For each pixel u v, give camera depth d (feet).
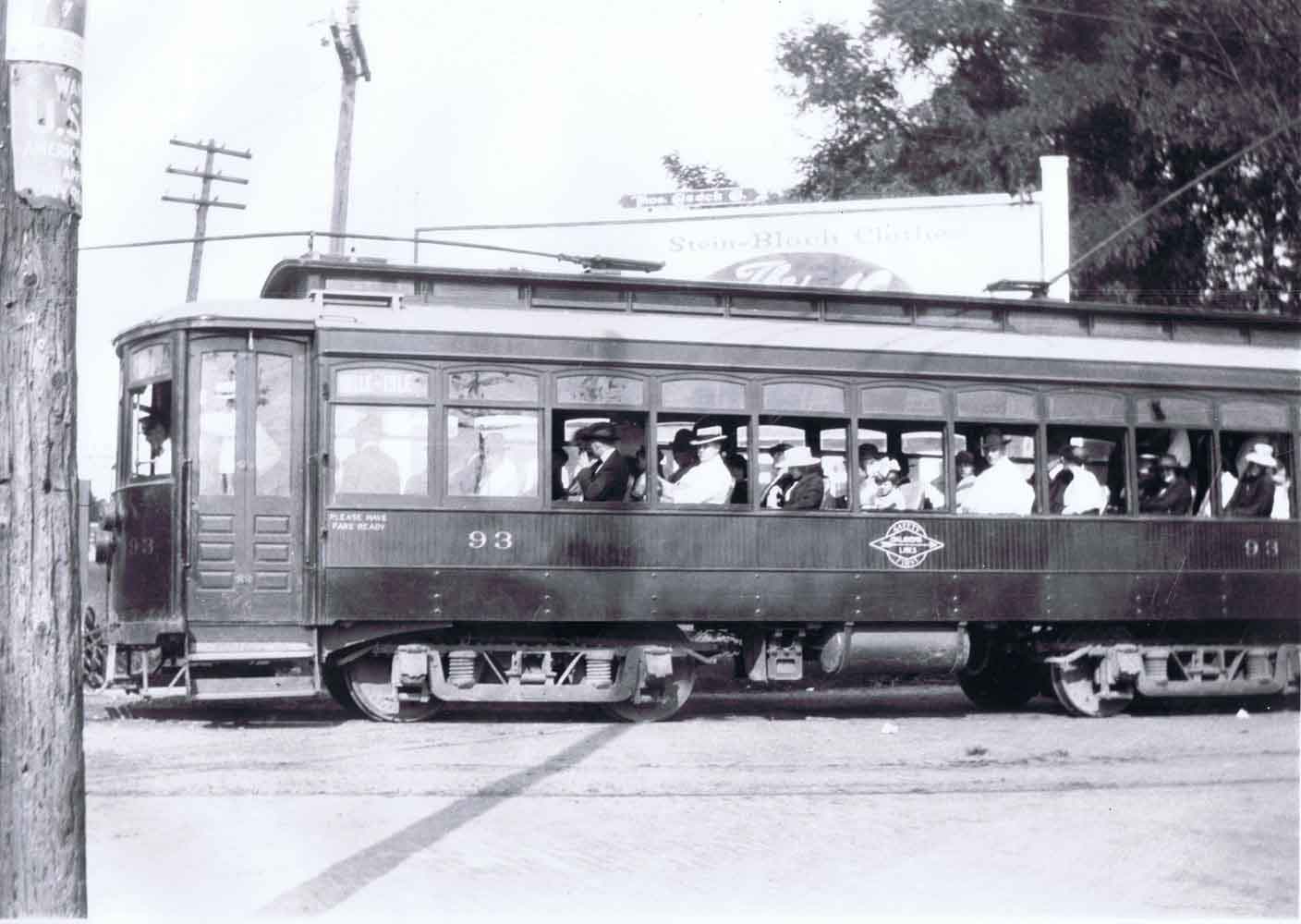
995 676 59.36
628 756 41.88
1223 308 99.86
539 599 46.91
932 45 103.40
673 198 95.09
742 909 25.73
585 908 25.71
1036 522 52.24
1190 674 55.11
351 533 45.57
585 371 47.83
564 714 51.11
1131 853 30.40
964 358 51.70
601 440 48.42
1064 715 54.85
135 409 46.83
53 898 19.84
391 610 45.78
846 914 25.46
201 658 44.65
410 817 33.32
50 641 20.02
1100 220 96.58
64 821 20.02
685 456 50.44
